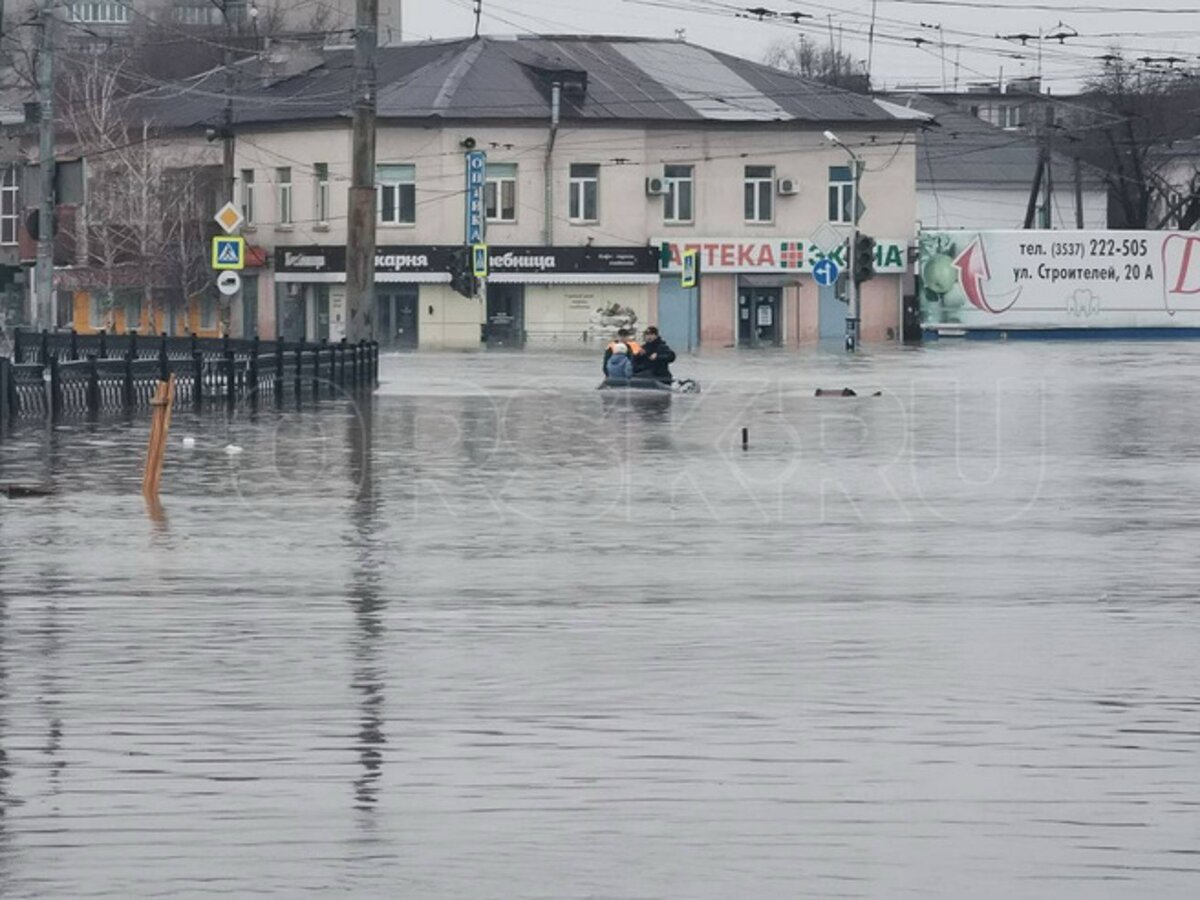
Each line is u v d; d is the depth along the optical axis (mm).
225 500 54906
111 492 56719
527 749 25656
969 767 24734
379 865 20797
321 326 194250
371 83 115250
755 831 21984
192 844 21516
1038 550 45500
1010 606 37219
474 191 189125
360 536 47469
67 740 26156
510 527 49438
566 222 194625
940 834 21875
